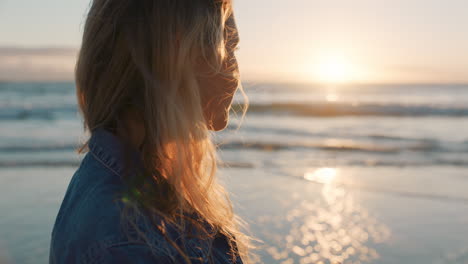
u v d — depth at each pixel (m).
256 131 19.77
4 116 24.16
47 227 5.98
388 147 15.36
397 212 7.14
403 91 82.31
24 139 15.86
